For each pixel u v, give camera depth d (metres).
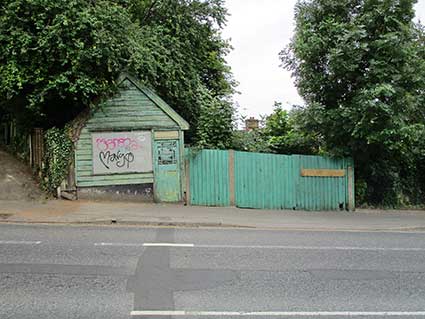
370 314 5.59
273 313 5.51
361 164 17.09
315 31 16.45
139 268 7.24
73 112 15.68
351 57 15.48
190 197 15.06
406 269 7.84
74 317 5.20
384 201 17.34
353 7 16.62
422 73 15.68
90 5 13.75
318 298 6.12
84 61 13.44
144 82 14.95
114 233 10.16
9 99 14.38
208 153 15.20
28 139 17.09
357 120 15.38
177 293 6.12
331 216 14.59
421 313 5.67
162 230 10.89
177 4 19.19
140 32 16.23
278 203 15.77
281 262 7.99
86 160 14.33
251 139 17.62
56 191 14.20
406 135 15.09
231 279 6.84
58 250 8.26
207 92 19.81
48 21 13.29
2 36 13.15
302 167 15.99
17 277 6.62
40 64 13.39
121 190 14.60
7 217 11.40
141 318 5.22
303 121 16.61
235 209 14.80
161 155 14.94
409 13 15.81
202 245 9.16
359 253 9.02
